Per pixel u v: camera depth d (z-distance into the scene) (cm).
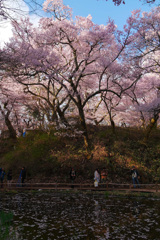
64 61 2559
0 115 3269
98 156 2325
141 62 2152
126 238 768
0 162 2667
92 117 3161
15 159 2580
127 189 1864
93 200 1493
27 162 2481
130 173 2167
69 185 2122
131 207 1253
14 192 1870
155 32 1919
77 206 1291
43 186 2131
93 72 2314
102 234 809
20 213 1118
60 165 2330
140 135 2761
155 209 1191
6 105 2959
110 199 1532
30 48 1956
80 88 2767
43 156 2505
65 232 830
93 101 3466
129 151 2436
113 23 2142
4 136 3384
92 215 1076
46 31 2183
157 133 2794
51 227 891
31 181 2245
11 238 762
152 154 2408
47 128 2894
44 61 2039
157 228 866
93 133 2838
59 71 2208
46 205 1323
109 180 2100
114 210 1179
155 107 2253
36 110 3034
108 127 3056
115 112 3325
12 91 2516
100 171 2198
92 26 2409
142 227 882
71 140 2691
